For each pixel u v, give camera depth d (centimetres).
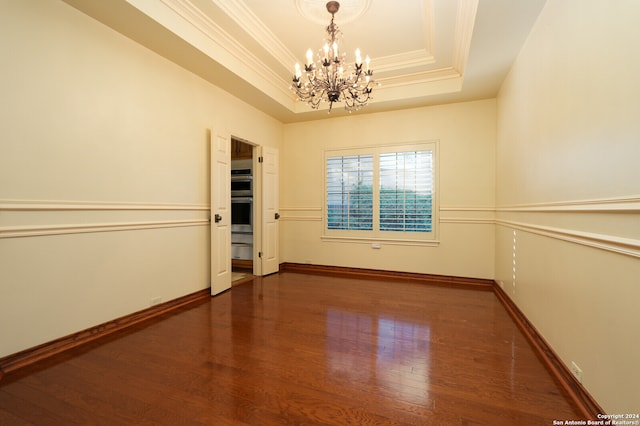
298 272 502
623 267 128
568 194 183
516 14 235
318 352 220
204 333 253
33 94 207
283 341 238
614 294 135
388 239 471
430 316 295
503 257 357
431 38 322
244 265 554
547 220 217
